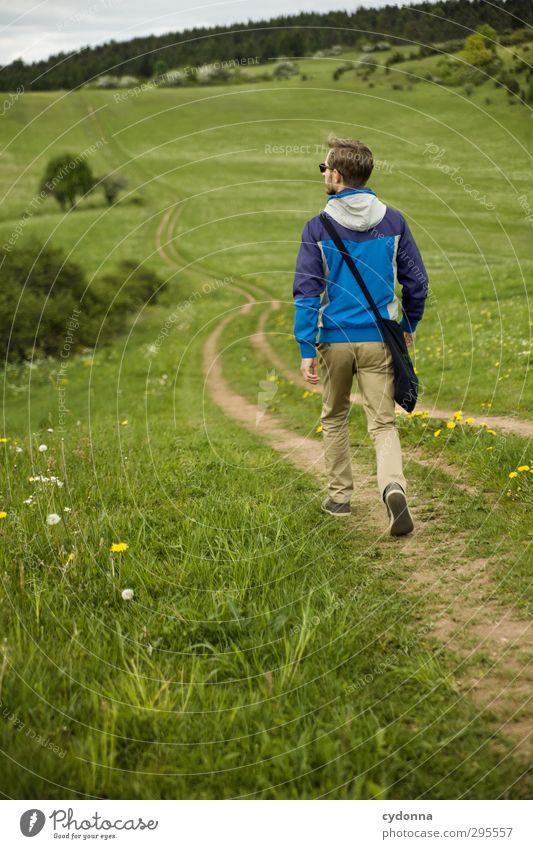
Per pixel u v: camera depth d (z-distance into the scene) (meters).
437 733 2.29
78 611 2.96
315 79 62.09
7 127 49.72
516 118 45.78
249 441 7.25
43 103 53.72
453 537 3.89
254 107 59.09
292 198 44.91
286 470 5.72
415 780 2.12
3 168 43.31
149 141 51.84
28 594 3.00
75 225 36.22
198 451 6.52
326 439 4.34
